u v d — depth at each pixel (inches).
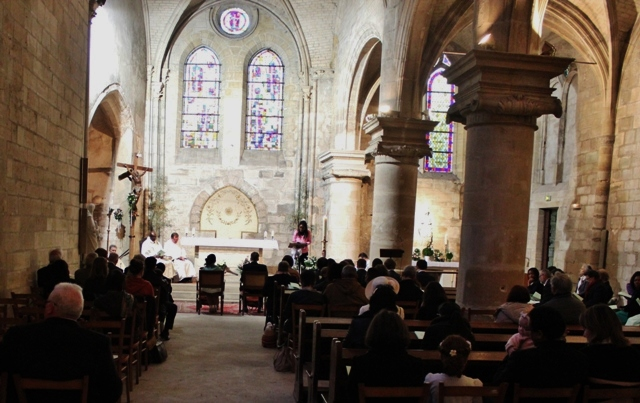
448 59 876.6
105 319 255.9
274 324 386.6
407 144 498.9
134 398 257.6
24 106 359.3
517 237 310.7
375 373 142.4
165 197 903.7
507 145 308.7
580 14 586.9
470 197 317.4
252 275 521.3
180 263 713.0
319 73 880.3
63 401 136.9
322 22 866.1
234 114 922.1
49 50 406.0
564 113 731.4
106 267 315.0
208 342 390.0
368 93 824.9
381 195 508.4
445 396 138.9
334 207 788.6
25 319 253.9
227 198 922.7
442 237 890.1
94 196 754.2
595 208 598.9
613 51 576.1
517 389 136.6
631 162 562.3
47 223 409.1
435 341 192.5
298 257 725.9
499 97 303.3
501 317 247.6
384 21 543.8
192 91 933.2
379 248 506.6
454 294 422.6
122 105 728.3
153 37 868.0
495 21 319.3
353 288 308.5
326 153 792.3
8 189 337.1
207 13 919.0
